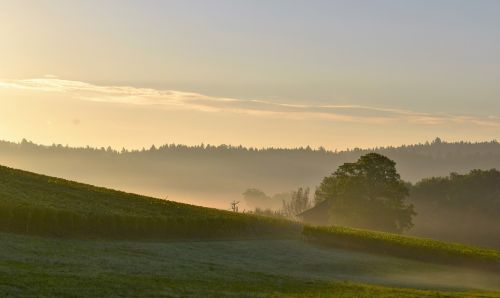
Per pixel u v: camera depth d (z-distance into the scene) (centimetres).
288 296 3406
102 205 6675
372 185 10712
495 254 6425
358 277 5344
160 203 7569
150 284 3309
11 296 2597
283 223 7706
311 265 5759
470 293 4412
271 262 5619
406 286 4984
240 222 7100
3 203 5297
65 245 4794
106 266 3906
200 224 6588
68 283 3011
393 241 6919
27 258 3781
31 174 7944
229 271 4488
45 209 5362
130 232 5969
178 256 5131
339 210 10719
